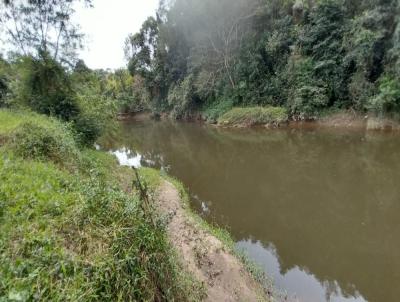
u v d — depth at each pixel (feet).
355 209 25.17
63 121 34.86
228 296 13.74
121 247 8.78
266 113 71.92
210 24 91.61
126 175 29.66
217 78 94.17
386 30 53.52
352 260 18.21
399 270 17.04
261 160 45.09
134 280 8.17
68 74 38.55
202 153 54.29
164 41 114.32
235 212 26.27
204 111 97.45
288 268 17.69
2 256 7.49
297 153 47.21
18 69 37.40
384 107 52.49
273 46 73.77
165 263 9.80
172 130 88.79
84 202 10.50
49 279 7.23
